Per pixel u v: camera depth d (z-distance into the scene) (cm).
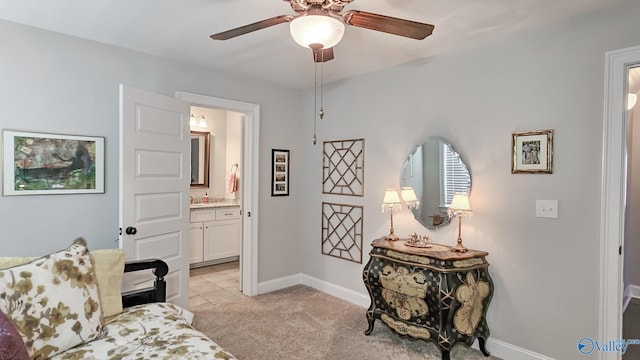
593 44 212
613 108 204
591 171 212
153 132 270
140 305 202
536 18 221
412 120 304
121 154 246
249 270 371
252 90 363
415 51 280
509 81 246
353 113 353
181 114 297
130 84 280
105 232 269
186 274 305
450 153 277
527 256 238
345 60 302
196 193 536
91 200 263
